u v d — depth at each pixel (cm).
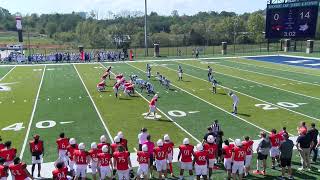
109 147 1149
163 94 2506
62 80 3130
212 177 1191
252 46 6725
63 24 12581
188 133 1655
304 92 2497
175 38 8031
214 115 1953
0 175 991
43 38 10119
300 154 1261
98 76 3347
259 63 4159
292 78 3061
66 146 1230
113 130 1711
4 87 2820
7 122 1852
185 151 1136
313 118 1867
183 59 4759
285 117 1895
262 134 1205
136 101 2311
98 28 9881
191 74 3381
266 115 1939
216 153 1206
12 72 3653
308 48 5212
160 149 1148
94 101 2319
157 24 11231
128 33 9412
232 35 8525
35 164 1227
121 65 4188
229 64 4122
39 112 2050
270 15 4634
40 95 2514
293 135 1608
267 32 4706
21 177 1009
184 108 2109
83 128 1747
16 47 7000
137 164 1301
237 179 1169
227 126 1755
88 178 1194
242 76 3216
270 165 1295
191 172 1150
